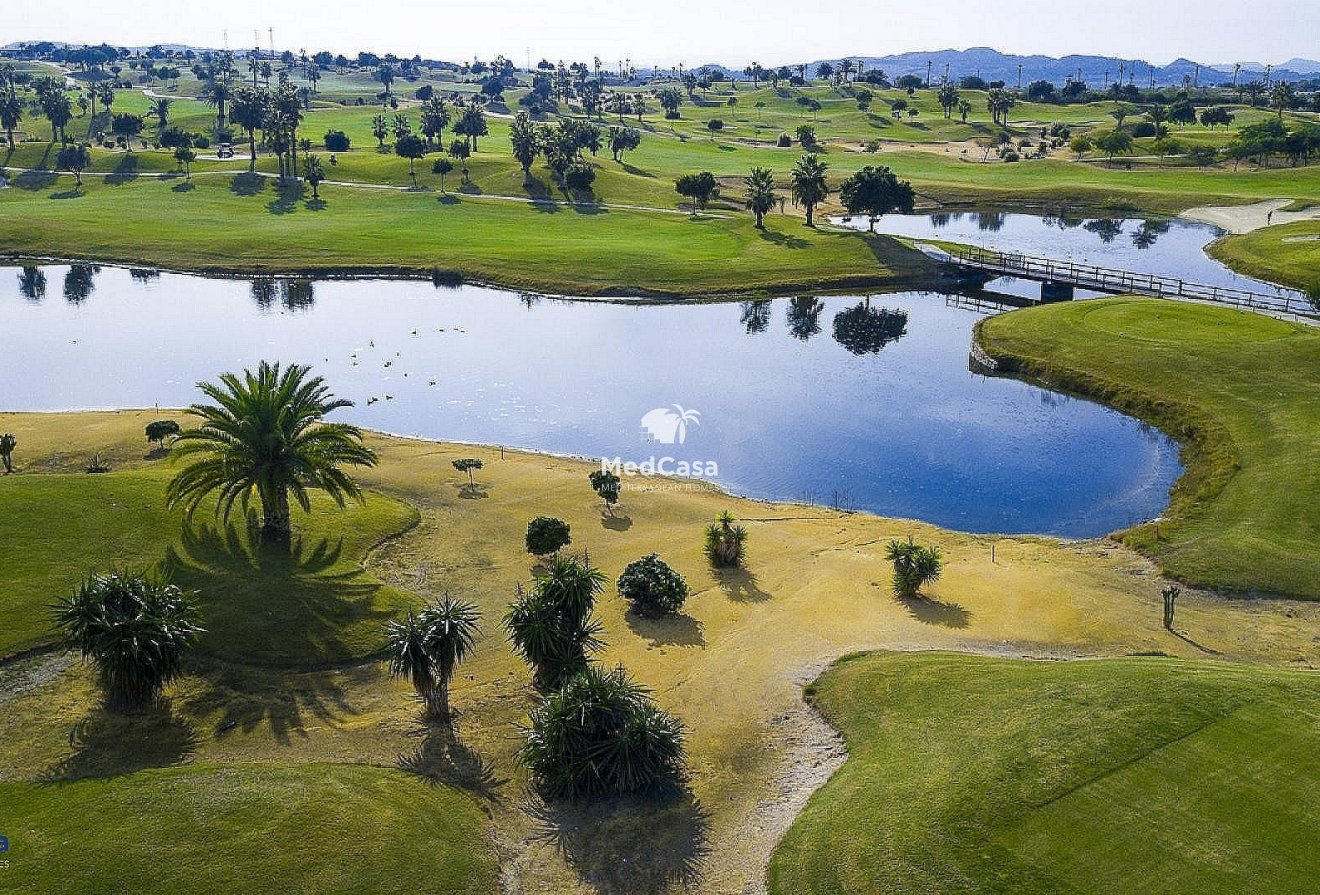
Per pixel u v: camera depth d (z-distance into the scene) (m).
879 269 124.12
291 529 46.28
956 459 66.50
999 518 57.25
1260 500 53.38
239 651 36.31
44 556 40.50
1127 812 25.66
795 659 37.25
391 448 64.44
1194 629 40.25
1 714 31.69
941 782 27.52
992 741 29.41
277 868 24.50
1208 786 26.42
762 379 85.31
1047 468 64.62
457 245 133.62
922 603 42.53
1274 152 198.75
